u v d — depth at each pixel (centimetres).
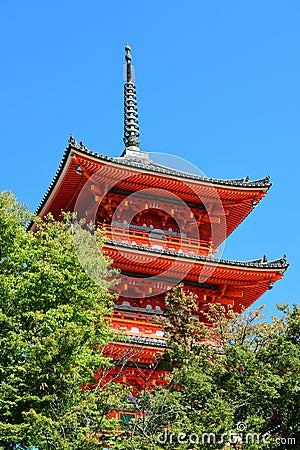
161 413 2653
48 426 2486
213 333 3419
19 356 2844
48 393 2753
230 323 3341
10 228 3153
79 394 2731
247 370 2905
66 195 4256
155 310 4053
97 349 3144
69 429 2533
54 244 3177
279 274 4181
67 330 2694
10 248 3133
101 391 2769
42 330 2888
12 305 3034
